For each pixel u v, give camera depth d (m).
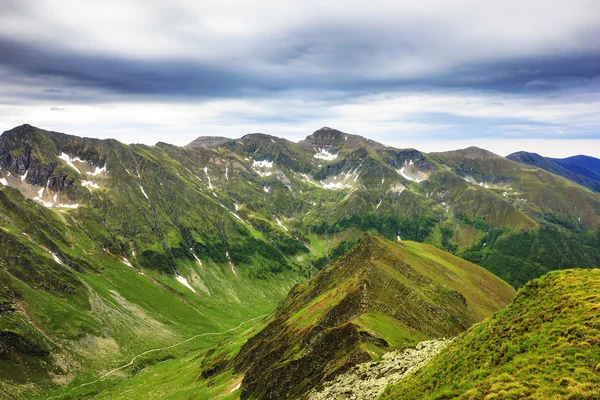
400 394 51.03
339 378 76.25
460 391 41.53
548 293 50.12
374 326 100.19
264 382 107.19
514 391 36.78
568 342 40.44
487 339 49.28
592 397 32.94
